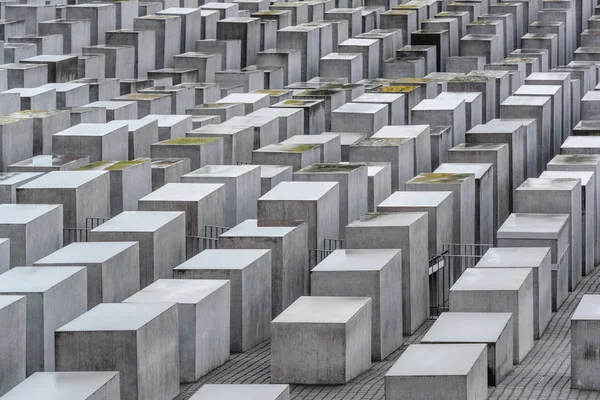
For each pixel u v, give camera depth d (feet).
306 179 195.42
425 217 173.27
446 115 253.65
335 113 253.65
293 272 170.09
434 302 181.06
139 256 165.68
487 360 134.92
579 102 322.75
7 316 130.62
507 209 233.35
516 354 147.64
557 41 383.04
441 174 204.85
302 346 138.41
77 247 160.76
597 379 133.80
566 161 216.74
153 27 333.01
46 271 147.84
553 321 171.63
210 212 185.57
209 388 120.47
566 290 186.70
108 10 341.21
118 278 157.28
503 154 227.40
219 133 228.43
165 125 237.25
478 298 148.87
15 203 186.19
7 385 131.13
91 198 186.39
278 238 165.37
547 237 176.35
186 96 280.10
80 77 295.89
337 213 189.16
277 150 218.79
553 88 286.25
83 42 326.03
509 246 177.88
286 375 139.33
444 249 184.44
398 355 154.81
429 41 358.64
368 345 147.64
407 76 328.29
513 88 318.86
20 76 269.44
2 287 140.05
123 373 126.41
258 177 204.33
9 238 163.84
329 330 137.59
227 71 312.29
